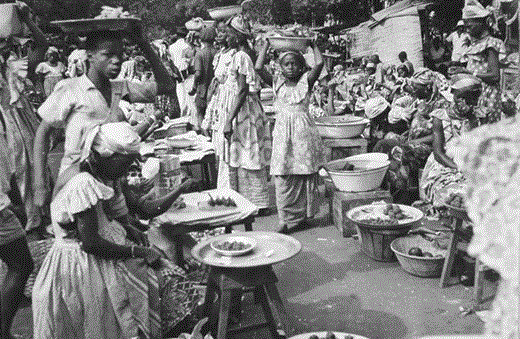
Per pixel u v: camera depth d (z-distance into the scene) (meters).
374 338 4.05
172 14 21.58
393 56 14.33
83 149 3.42
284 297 4.76
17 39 5.86
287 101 6.20
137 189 4.43
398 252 4.99
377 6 18.20
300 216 6.39
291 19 18.27
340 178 6.10
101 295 3.43
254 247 4.00
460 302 4.47
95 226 3.37
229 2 17.86
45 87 13.14
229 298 3.67
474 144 1.17
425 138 6.67
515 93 7.22
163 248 4.48
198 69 9.36
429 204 6.18
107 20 3.53
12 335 3.91
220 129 7.09
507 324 1.16
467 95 5.36
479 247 1.07
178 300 3.85
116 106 3.84
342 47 18.97
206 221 4.45
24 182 5.66
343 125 7.46
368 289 4.81
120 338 3.49
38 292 3.46
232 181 7.02
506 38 8.80
